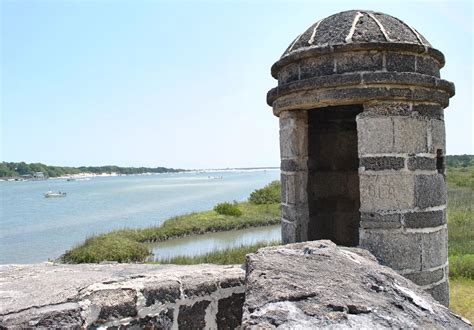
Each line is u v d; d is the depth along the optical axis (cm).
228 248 1480
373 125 334
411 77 329
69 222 2736
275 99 403
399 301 178
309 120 509
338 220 541
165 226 2120
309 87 346
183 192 6556
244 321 155
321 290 179
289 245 270
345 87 335
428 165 345
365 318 157
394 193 331
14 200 5412
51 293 202
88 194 6512
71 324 186
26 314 180
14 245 1902
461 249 1034
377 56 334
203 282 238
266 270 207
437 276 343
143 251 1566
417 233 334
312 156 512
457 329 159
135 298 212
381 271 216
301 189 395
